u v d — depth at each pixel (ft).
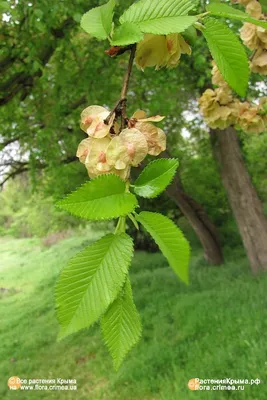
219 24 2.69
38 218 60.23
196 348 18.42
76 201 1.99
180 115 34.35
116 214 1.99
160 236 1.92
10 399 18.78
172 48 2.87
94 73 22.61
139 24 2.53
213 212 45.60
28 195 51.11
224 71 2.76
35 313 34.14
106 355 21.35
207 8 2.80
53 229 58.85
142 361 18.72
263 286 24.17
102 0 16.20
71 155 33.42
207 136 39.65
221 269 33.53
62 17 19.58
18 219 79.46
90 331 24.97
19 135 28.27
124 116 2.52
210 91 8.05
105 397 17.17
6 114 24.62
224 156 30.71
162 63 2.96
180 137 39.93
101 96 23.50
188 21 2.44
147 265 42.75
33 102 25.88
